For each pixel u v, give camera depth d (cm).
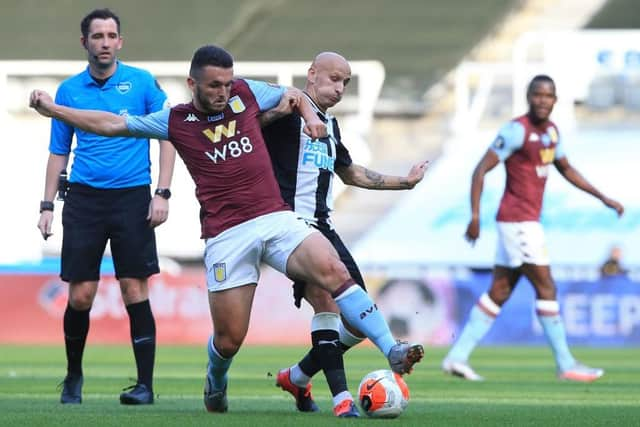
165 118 2484
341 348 2622
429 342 7381
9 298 7294
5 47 9019
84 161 2944
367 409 2433
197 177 2497
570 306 7419
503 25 9212
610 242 8344
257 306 7325
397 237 8594
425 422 2383
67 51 9075
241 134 2477
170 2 9100
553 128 4294
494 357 6059
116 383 3847
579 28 9250
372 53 9162
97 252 2964
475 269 8581
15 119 8562
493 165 4272
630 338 7400
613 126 8706
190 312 7288
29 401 3066
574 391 3659
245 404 2975
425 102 9019
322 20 9181
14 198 8238
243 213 2467
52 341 7300
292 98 2497
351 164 2755
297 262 2431
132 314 2980
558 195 8331
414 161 8831
